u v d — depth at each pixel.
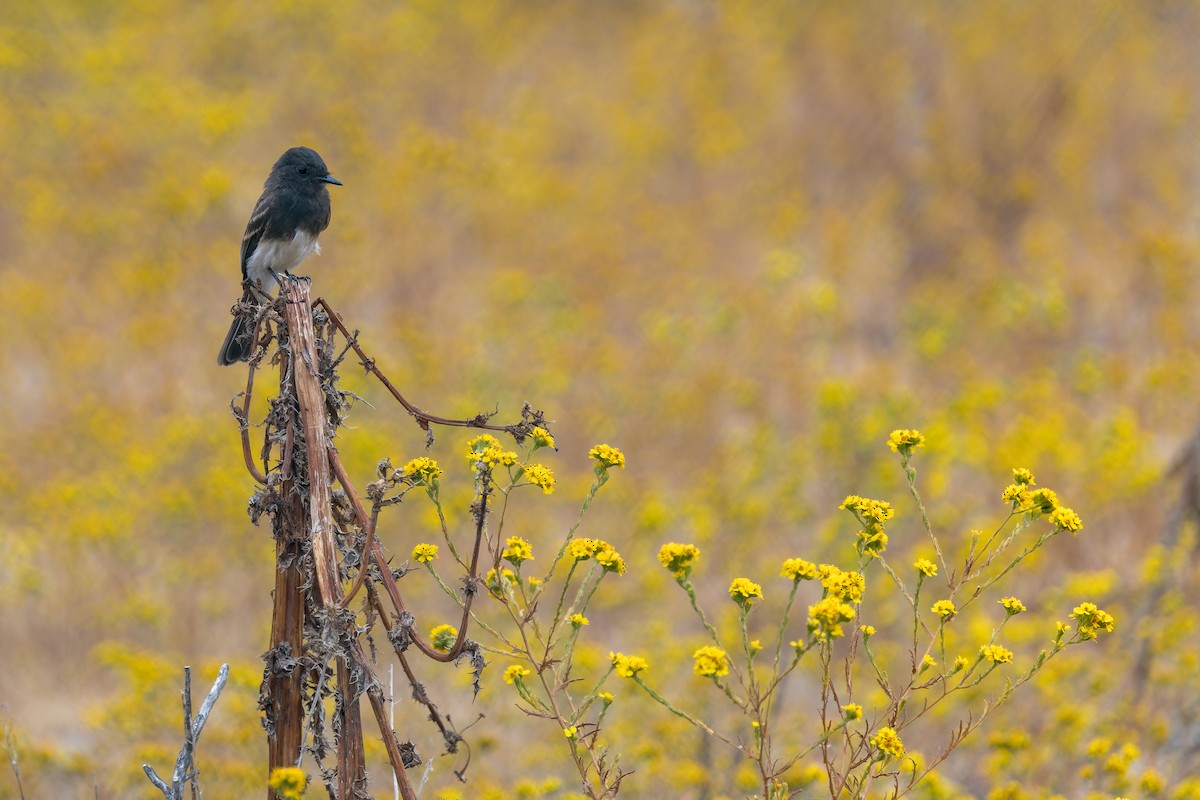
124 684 10.23
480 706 8.79
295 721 4.72
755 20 28.77
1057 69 24.31
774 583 11.20
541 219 20.98
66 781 8.19
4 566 11.09
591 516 12.68
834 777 5.53
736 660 9.74
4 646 10.30
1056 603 10.36
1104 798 7.15
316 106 24.70
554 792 7.69
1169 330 16.59
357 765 4.65
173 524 11.96
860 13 27.52
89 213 19.64
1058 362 16.84
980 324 17.84
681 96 26.52
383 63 26.91
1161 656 9.52
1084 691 9.43
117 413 14.73
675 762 8.19
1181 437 14.56
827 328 17.31
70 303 17.59
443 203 19.81
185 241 18.81
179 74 27.47
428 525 11.38
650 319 17.47
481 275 18.80
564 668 5.07
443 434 13.84
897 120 23.64
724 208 21.47
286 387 4.86
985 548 5.61
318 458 4.77
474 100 26.53
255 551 11.48
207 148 23.09
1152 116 23.81
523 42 30.50
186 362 16.14
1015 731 7.82
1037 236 20.17
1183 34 26.56
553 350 16.09
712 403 15.00
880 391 14.64
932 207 20.95
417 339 15.40
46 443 14.11
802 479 12.76
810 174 23.27
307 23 28.50
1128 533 12.02
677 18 30.48
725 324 16.56
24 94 25.81
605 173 23.20
